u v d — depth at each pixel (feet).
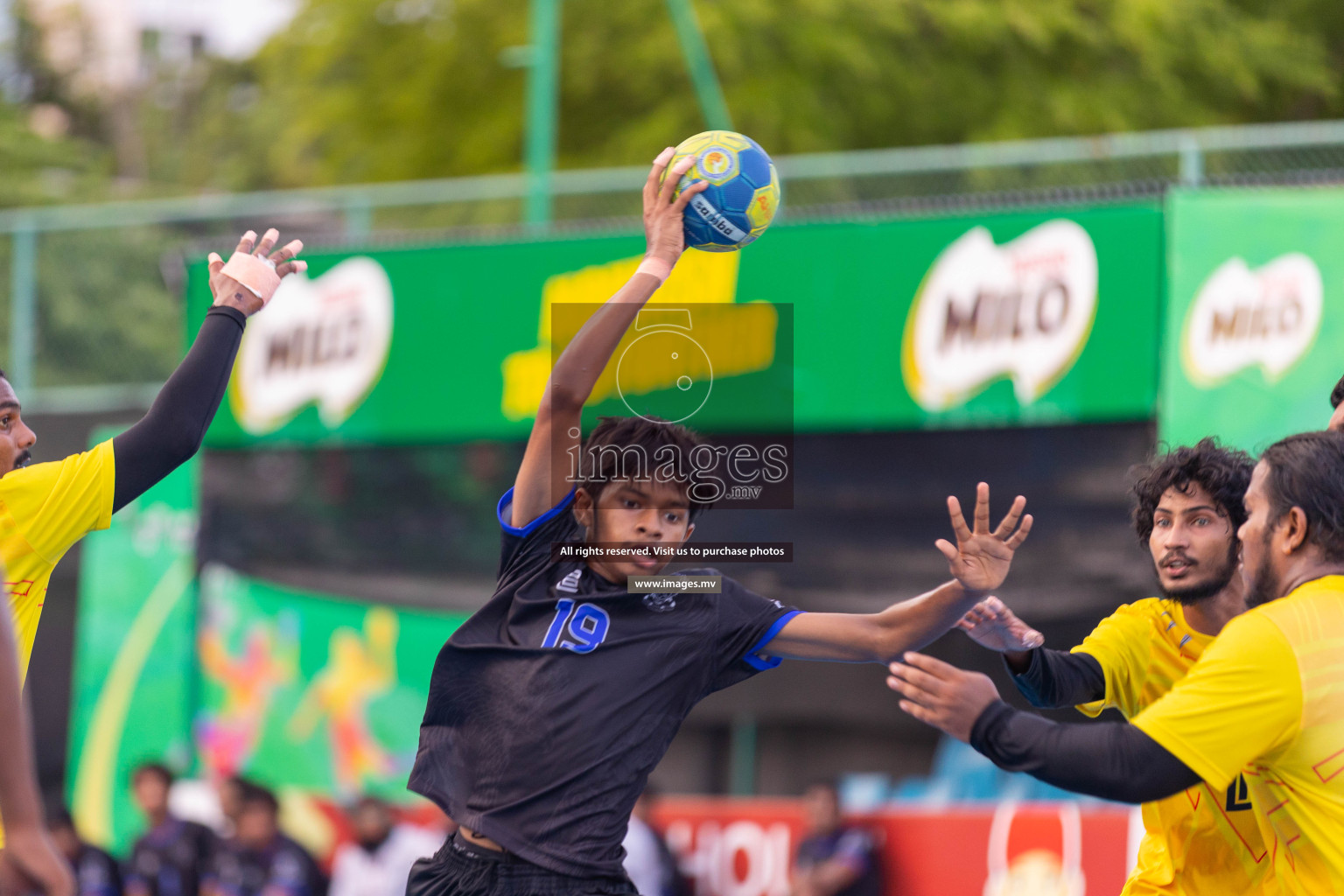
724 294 72.90
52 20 284.00
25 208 188.14
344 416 82.53
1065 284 67.51
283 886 78.59
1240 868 30.58
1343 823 24.36
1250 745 23.91
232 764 82.38
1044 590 66.85
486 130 156.15
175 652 84.43
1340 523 25.12
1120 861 63.36
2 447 31.17
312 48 170.19
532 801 26.61
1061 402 67.31
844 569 70.23
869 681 70.03
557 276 78.18
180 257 89.92
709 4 138.72
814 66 138.00
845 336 71.26
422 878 27.73
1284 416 62.49
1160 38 132.05
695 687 27.84
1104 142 73.56
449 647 27.99
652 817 72.02
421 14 167.02
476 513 80.33
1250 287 63.57
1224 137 71.46
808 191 80.18
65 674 86.58
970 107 137.80
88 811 84.23
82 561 87.10
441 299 80.84
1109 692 32.76
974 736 24.73
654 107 145.59
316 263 83.87
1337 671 24.18
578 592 27.89
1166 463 32.35
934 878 66.95
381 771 79.41
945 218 70.13
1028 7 132.57
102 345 96.17
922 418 69.72
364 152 168.55
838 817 68.85
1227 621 31.83
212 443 85.35
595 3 146.30
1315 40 137.39
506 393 79.05
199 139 253.65
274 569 83.51
